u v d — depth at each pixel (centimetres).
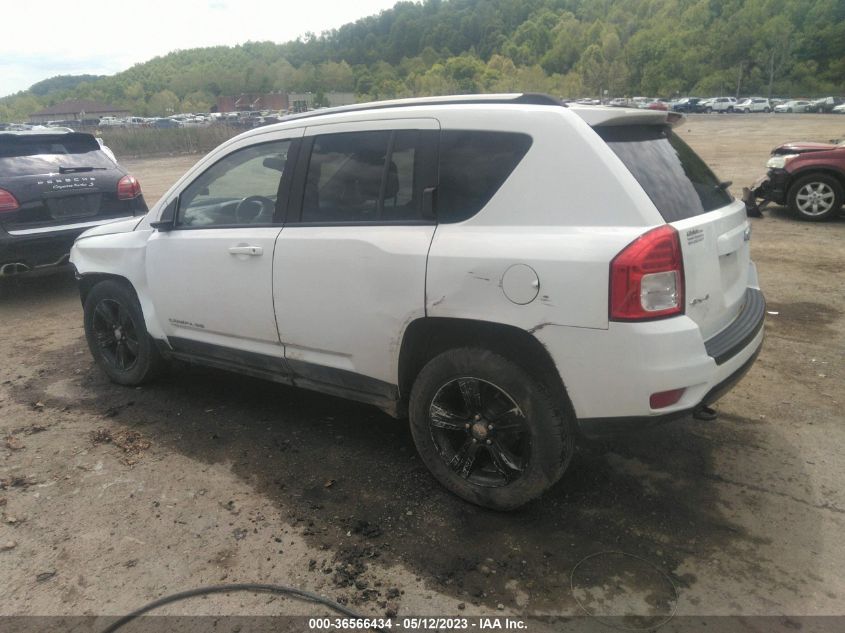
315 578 266
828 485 319
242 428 395
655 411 257
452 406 309
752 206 1020
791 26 10888
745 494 314
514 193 276
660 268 248
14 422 410
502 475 299
